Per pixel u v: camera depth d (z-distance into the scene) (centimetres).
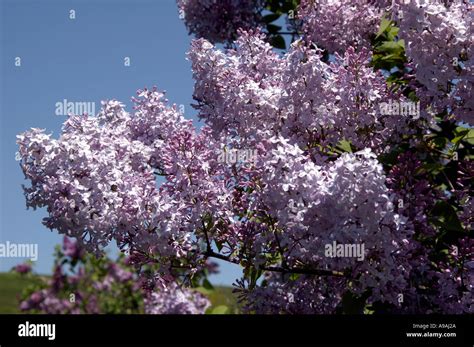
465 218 411
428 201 396
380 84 415
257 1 646
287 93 405
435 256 407
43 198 385
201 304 774
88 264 1023
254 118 420
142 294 1009
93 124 414
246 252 407
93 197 379
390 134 423
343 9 490
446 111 452
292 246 375
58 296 1015
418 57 395
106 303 1023
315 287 444
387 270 360
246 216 414
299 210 354
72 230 385
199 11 630
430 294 399
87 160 383
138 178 399
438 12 380
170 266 412
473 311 382
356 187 343
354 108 408
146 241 389
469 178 418
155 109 463
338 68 417
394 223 351
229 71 439
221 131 454
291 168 357
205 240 421
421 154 451
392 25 485
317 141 416
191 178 400
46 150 381
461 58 398
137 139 463
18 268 1032
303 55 404
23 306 998
